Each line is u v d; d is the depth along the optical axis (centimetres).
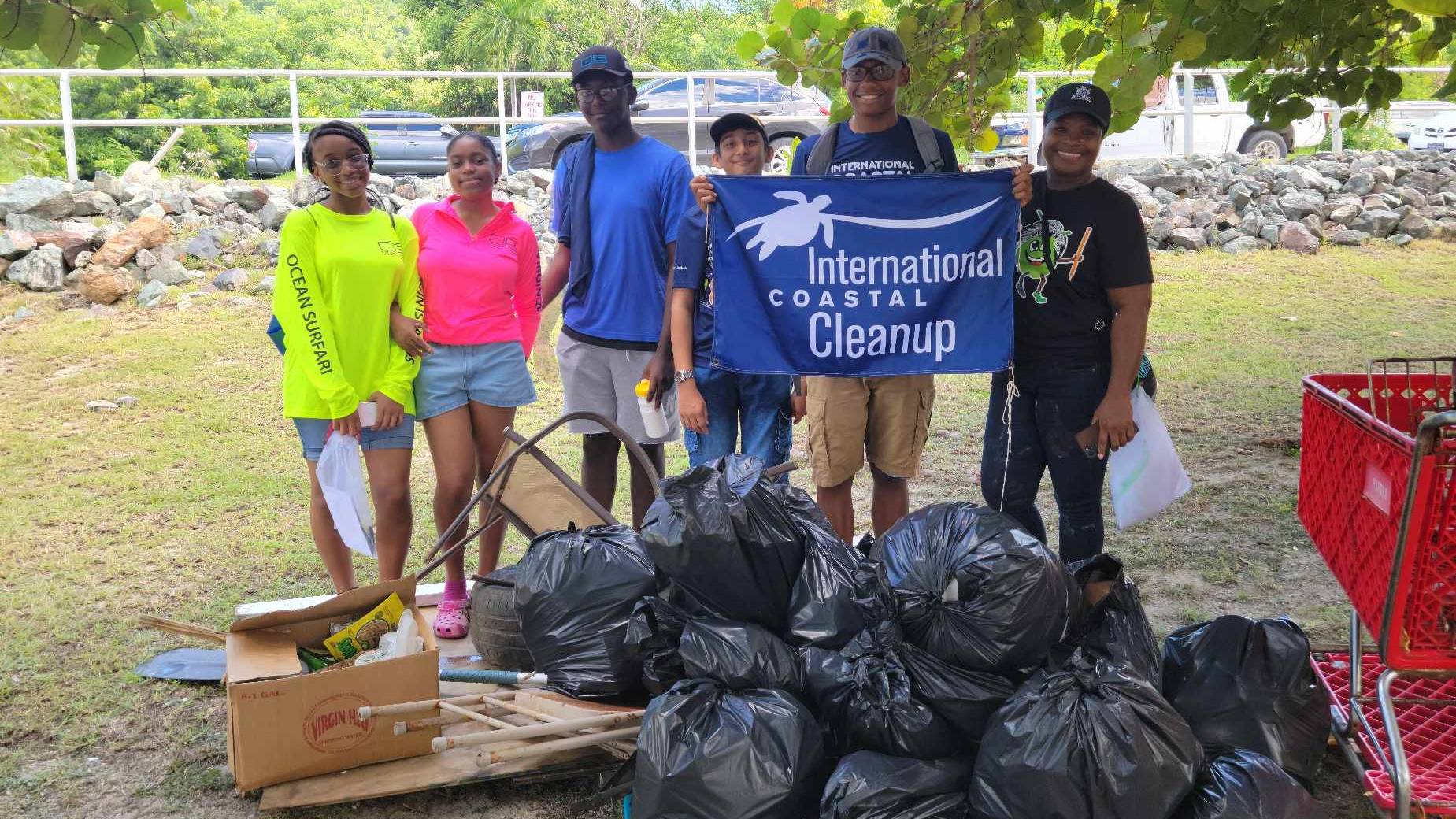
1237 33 465
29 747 375
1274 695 332
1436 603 284
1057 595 322
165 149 1209
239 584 519
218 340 918
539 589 385
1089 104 385
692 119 1334
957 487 653
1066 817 282
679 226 440
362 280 421
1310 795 301
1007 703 305
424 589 500
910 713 313
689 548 344
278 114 2900
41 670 429
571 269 486
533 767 350
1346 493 329
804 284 414
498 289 450
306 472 681
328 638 385
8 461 681
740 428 476
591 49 467
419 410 448
